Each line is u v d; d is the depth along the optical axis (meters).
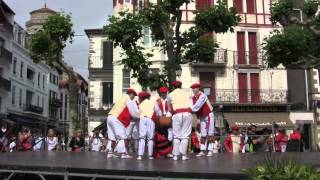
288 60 15.63
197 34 18.36
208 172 7.30
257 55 34.94
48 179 10.30
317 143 33.97
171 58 18.33
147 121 11.29
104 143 20.81
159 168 8.18
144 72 18.48
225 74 34.38
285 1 16.39
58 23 23.69
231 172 7.20
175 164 9.20
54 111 66.69
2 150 18.58
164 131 11.98
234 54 34.59
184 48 18.78
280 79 34.84
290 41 15.34
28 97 54.47
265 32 35.12
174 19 18.59
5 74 45.47
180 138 10.84
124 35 18.03
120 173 7.99
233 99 34.09
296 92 34.97
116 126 11.64
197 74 34.12
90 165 8.90
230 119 33.16
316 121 34.19
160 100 11.41
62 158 11.37
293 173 6.15
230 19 17.98
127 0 33.53
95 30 37.88
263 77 34.75
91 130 36.50
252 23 35.12
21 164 9.10
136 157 11.92
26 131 20.12
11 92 47.53
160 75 18.47
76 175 8.47
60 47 24.20
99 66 37.72
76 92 25.53
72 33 24.12
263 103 34.12
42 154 13.76
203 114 12.24
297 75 35.06
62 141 24.53
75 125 25.33
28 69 54.38
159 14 17.95
